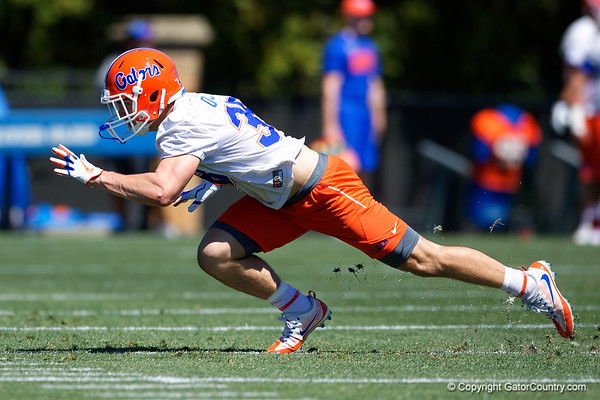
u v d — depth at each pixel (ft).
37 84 196.44
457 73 256.52
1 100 180.75
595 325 76.95
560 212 199.72
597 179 161.38
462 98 204.74
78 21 239.91
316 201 63.98
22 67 242.17
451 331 75.15
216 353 63.41
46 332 73.82
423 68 256.32
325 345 68.44
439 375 55.77
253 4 243.40
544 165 200.64
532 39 260.01
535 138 194.49
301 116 195.31
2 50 241.35
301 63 243.81
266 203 64.39
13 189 185.98
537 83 253.44
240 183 63.72
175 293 102.58
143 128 63.00
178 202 67.26
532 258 131.75
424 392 51.34
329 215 64.23
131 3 245.04
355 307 90.68
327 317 66.59
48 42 239.09
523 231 189.78
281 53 243.40
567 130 200.23
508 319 81.56
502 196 195.31
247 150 62.69
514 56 256.93
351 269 66.13
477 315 84.33
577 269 120.47
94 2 240.32
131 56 62.18
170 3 244.83
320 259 138.21
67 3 232.94
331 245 165.07
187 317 83.76
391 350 66.03
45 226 185.68
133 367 57.72
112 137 64.69
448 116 201.87
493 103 202.18
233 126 62.59
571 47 156.04
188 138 61.72
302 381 53.78
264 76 242.37
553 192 200.85
